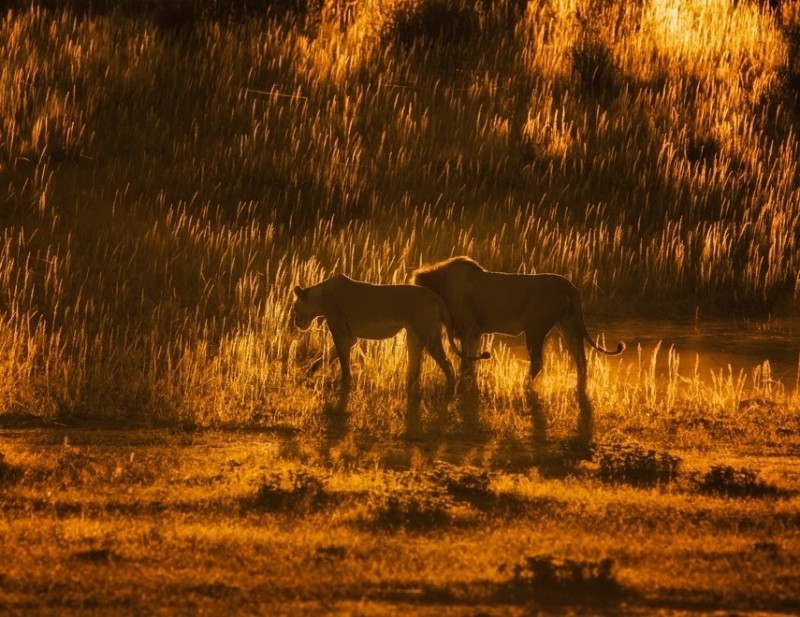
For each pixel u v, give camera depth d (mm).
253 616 25312
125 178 92562
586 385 55250
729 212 94688
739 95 111562
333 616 25297
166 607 25859
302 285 76875
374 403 52531
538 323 55312
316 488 36094
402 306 54781
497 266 84188
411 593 27266
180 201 88938
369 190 94250
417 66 114062
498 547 30953
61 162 93812
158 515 33719
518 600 27188
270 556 29766
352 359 61344
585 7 122188
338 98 107125
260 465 40250
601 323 76188
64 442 44344
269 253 82438
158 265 79312
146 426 48375
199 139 100000
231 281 77875
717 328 75375
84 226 84562
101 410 50500
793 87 112812
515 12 123250
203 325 69500
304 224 88875
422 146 101125
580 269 83812
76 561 29125
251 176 94500
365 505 34438
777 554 30656
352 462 41281
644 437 47625
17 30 109625
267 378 56812
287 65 111562
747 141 104062
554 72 113500
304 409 51344
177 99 104562
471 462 41969
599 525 33438
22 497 35344
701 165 101000
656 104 108875
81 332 63188
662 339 71312
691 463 42562
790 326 76250
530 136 101750
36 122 96375
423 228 87750
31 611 25453
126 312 71562
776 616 26453
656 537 32281
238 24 117875
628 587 27953
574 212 93625
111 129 99500
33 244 81000
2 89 99875
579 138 102062
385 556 29938
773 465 42688
